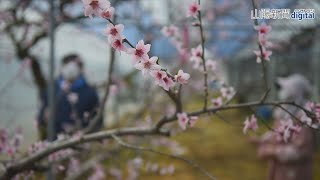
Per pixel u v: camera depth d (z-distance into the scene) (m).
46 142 2.81
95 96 4.58
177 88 2.17
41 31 4.50
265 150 3.70
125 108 7.57
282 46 3.58
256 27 2.04
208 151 7.12
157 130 2.42
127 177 5.05
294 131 2.12
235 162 6.56
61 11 3.84
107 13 1.39
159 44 5.98
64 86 4.40
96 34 4.44
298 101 3.21
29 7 4.16
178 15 5.23
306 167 3.55
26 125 4.70
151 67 1.48
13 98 4.45
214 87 2.68
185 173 5.97
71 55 4.58
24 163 2.46
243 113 7.36
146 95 5.84
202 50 2.21
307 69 8.00
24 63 4.39
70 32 4.45
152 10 5.62
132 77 6.03
